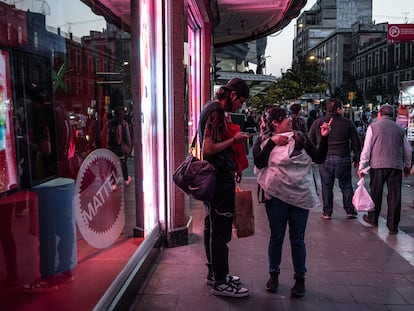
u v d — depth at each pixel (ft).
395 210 19.07
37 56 8.82
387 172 19.19
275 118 12.65
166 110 16.57
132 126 14.98
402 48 237.86
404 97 45.55
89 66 11.64
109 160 12.94
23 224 8.30
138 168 15.02
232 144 11.80
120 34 14.08
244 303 12.14
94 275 11.43
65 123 10.19
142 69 15.19
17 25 8.00
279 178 12.35
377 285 13.42
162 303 12.13
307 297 12.56
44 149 9.17
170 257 15.80
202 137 12.03
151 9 16.10
